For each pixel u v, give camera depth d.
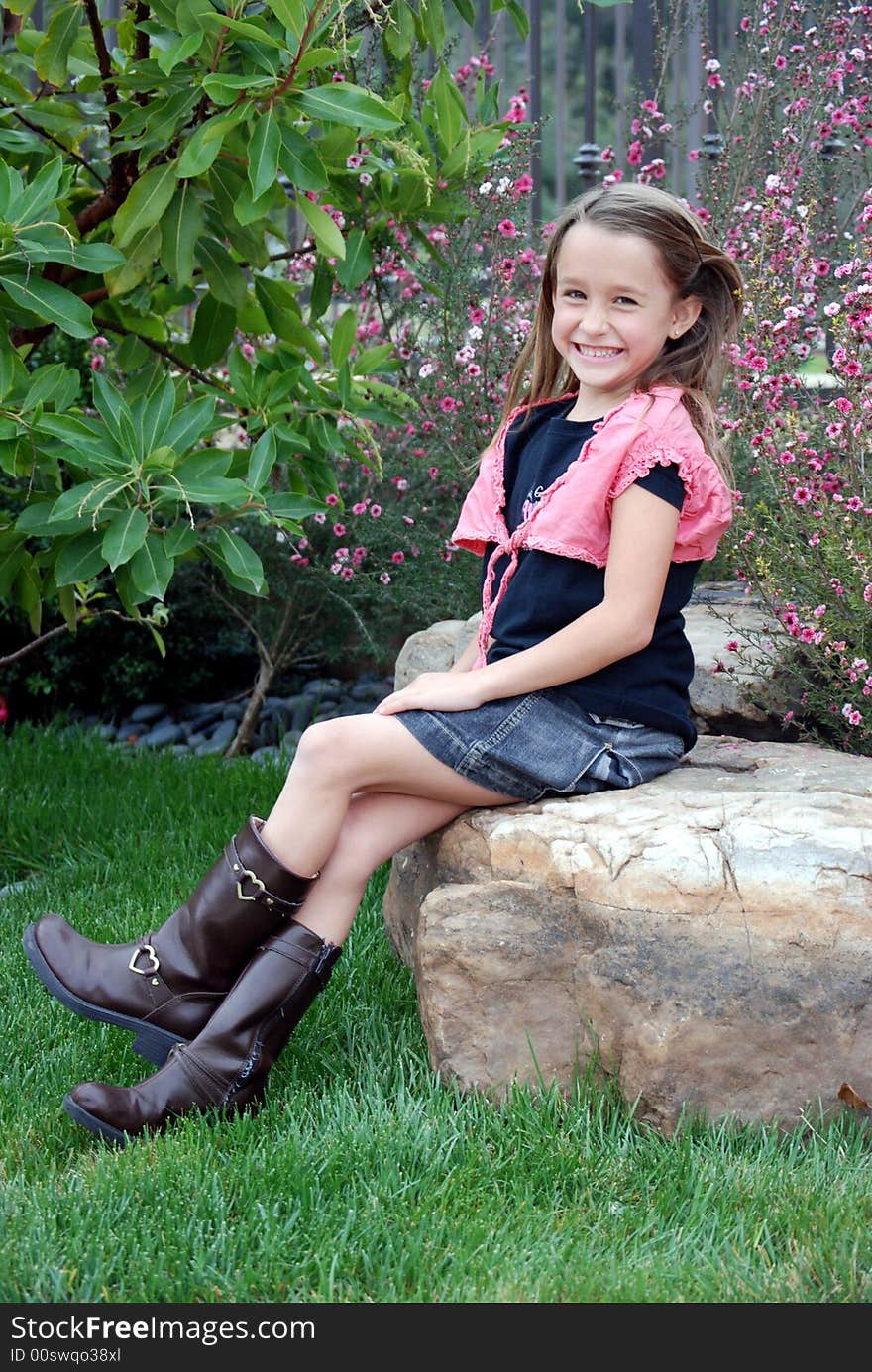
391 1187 1.92
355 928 2.93
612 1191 1.94
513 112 3.85
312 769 2.13
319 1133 2.08
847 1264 1.74
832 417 3.00
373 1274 1.77
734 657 3.00
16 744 4.30
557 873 2.12
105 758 4.20
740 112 4.13
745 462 3.64
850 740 2.92
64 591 3.47
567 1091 2.14
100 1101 2.04
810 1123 2.03
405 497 4.29
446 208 3.43
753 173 3.95
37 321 3.07
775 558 2.97
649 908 2.05
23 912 3.11
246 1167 1.94
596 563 2.24
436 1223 1.84
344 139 3.10
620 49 4.87
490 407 3.95
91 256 2.83
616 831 2.12
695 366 2.33
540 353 2.49
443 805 2.26
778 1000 2.01
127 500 2.77
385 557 4.28
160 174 2.92
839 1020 2.00
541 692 2.24
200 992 2.19
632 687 2.29
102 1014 2.19
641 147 3.90
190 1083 2.10
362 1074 2.30
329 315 5.00
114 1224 1.84
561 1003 2.13
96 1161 2.03
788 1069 2.03
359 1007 2.55
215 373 4.36
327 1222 1.84
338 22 2.71
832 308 2.83
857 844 2.04
